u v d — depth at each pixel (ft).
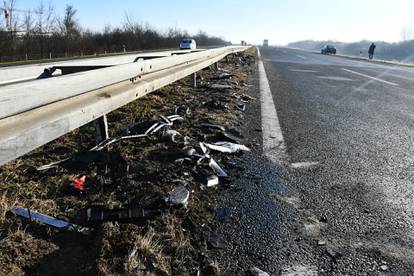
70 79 6.94
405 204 7.86
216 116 14.89
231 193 7.95
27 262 5.13
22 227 5.87
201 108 16.26
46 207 6.55
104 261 5.22
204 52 24.06
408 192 8.49
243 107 17.44
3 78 9.86
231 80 27.73
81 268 5.11
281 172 9.40
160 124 11.85
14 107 5.30
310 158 10.61
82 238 5.78
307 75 38.19
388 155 11.21
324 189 8.47
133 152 9.50
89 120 7.93
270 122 14.80
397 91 27.50
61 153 9.25
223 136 11.89
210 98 19.06
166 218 6.45
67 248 5.51
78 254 5.40
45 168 8.11
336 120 15.97
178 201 6.99
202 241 6.03
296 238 6.32
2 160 5.06
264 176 9.05
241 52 77.00
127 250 5.47
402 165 10.34
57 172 7.98
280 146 11.61
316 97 22.40
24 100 5.53
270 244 6.09
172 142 10.41
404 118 17.06
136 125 11.71
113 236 5.74
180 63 16.72
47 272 5.00
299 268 5.49
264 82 28.71
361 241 6.33
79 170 8.16
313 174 9.39
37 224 5.98
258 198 7.80
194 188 7.90
